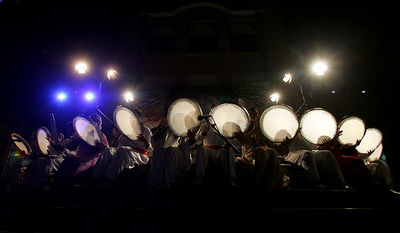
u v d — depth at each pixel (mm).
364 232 4164
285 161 5887
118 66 10102
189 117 5168
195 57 10641
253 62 10453
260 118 5398
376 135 6418
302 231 4059
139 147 5270
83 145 5453
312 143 5578
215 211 4113
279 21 11281
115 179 4766
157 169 4758
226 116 5211
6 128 7984
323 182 5094
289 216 4094
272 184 4648
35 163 5539
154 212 4207
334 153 5535
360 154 6336
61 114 8547
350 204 4410
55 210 4477
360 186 5105
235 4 11883
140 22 11445
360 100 8914
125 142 5336
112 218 4305
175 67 10414
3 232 4449
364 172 5238
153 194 4371
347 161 5375
